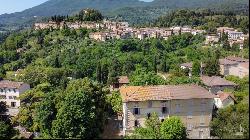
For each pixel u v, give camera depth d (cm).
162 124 4956
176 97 5853
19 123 7369
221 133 4591
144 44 16300
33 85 11775
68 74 13288
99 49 15538
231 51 8275
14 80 12362
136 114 5884
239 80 5703
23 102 9500
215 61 9000
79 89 6538
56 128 5228
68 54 15400
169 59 13588
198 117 5884
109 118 6325
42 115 6169
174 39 15988
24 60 15875
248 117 4025
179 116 5897
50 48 17088
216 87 7456
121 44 16000
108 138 4059
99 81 12800
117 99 6781
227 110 5006
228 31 12000
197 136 5488
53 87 10138
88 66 13738
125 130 5412
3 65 15738
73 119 5241
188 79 8000
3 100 10988
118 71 13412
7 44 18500
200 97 5831
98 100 6556
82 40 17912
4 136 5484
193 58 12494
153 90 6081
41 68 13538
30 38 19438
